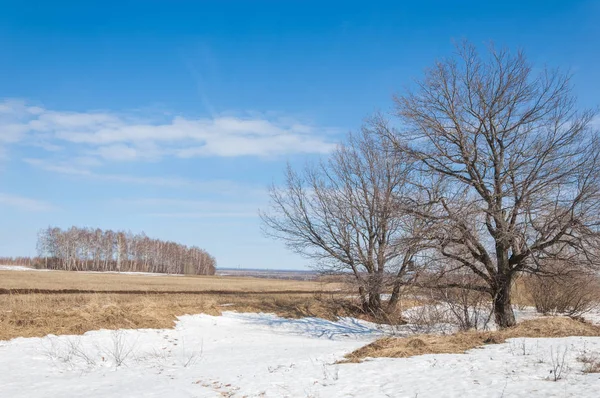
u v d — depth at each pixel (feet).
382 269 91.76
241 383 38.81
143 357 56.85
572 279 77.20
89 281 192.44
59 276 230.07
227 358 55.36
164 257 495.00
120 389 38.78
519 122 72.79
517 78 73.20
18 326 64.28
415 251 77.82
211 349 64.23
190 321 84.12
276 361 49.44
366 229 100.27
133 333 68.95
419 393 31.35
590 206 65.77
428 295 80.07
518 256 72.28
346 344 69.15
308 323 96.12
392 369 39.86
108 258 444.96
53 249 428.97
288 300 119.65
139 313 78.84
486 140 75.20
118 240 438.81
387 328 94.58
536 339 52.85
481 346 50.29
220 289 167.94
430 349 49.11
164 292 138.10
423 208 77.20
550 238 71.26
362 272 97.60
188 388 38.42
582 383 30.71
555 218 67.41
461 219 71.77
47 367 49.01
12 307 80.43
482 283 79.30
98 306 78.64
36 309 76.54
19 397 36.45
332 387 34.88
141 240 484.33
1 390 38.88
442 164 76.43
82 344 60.23
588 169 66.33
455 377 35.19
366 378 37.14
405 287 85.40
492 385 31.99
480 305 79.51
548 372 35.01
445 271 75.97
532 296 108.68
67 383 41.73
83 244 433.07
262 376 41.11
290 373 41.65
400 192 92.32
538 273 75.82
